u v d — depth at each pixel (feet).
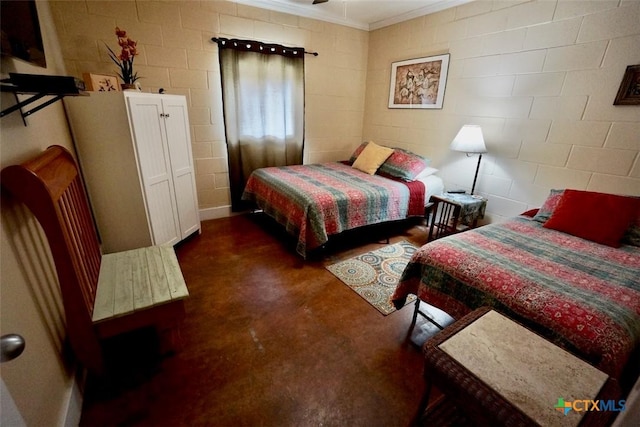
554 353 3.19
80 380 4.35
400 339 5.77
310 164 13.14
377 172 11.60
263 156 11.98
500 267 4.90
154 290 4.70
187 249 9.20
